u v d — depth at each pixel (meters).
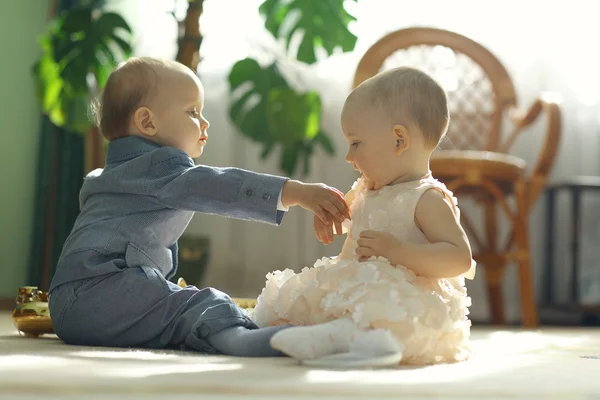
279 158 3.57
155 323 1.26
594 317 3.31
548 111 2.80
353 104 1.25
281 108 3.16
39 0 3.65
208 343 1.18
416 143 1.23
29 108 3.60
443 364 1.09
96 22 3.10
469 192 2.89
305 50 3.18
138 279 1.29
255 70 3.27
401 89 1.23
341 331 1.02
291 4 3.20
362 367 0.96
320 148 3.56
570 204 3.46
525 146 3.52
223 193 1.28
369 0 3.59
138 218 1.33
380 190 1.24
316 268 1.20
